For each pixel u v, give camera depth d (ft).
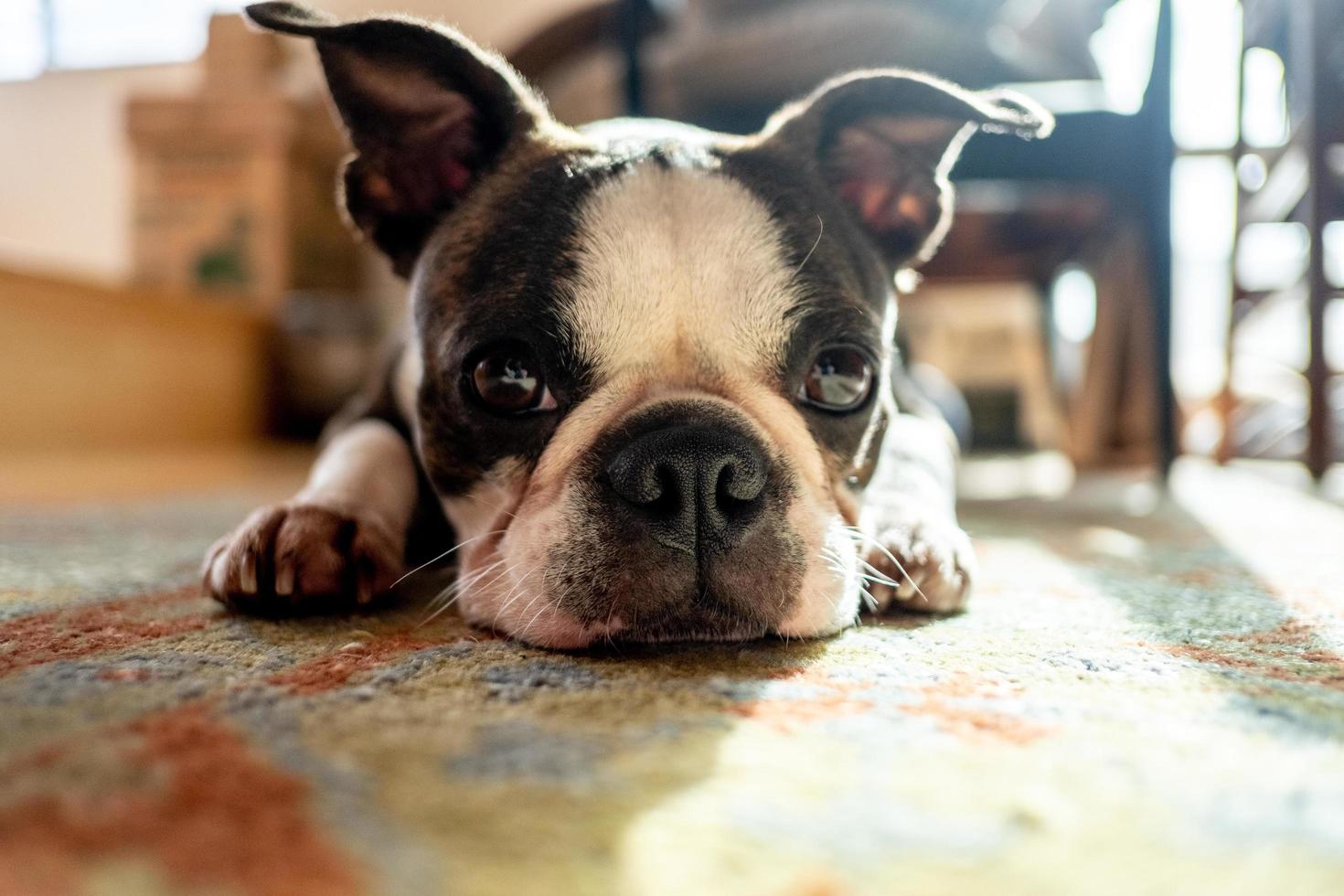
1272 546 1.19
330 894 0.40
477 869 0.42
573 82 3.09
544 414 0.84
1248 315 2.29
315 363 3.26
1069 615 0.83
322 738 0.54
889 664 0.69
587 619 0.73
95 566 1.04
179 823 0.45
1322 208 1.84
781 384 0.85
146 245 3.22
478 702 0.61
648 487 0.74
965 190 2.14
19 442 2.47
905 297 2.93
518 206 0.88
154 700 0.60
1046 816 0.47
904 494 0.98
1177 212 1.78
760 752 0.53
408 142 0.99
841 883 0.41
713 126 1.80
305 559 0.82
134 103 3.16
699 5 1.96
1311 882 0.41
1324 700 0.61
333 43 0.93
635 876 0.41
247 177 3.16
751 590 0.74
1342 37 1.79
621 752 0.53
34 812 0.46
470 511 0.88
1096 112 1.73
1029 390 3.08
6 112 4.18
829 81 1.01
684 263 0.84
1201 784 0.50
